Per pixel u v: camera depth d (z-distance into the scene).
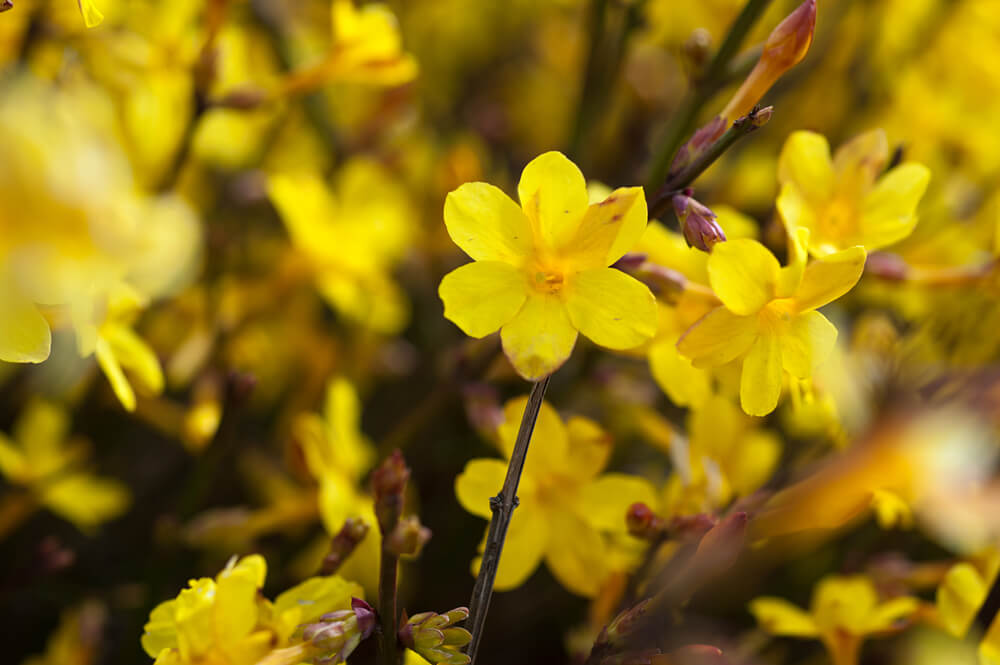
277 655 0.33
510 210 0.34
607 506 0.36
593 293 0.34
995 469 0.36
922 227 0.46
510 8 0.66
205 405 0.41
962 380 0.38
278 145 0.54
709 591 0.40
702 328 0.34
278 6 0.50
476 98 0.65
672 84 0.60
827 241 0.36
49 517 0.45
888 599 0.38
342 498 0.38
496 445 0.39
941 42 0.53
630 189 0.34
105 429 0.46
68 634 0.41
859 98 0.54
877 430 0.36
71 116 0.32
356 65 0.39
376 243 0.45
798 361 0.34
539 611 0.45
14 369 0.42
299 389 0.48
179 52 0.40
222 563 0.40
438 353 0.52
